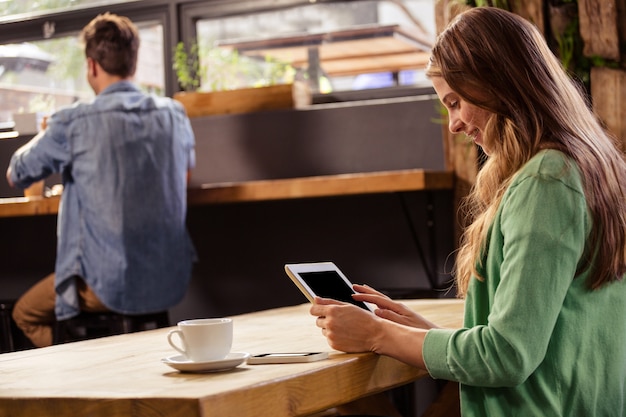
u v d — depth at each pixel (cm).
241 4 450
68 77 489
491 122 166
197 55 460
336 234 415
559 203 151
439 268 394
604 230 157
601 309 160
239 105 429
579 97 169
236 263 433
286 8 446
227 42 460
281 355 154
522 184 155
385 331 162
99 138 358
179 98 441
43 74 493
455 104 173
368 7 438
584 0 346
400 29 434
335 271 195
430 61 175
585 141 161
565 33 348
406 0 432
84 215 361
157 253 366
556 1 351
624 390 165
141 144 362
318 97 440
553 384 155
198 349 147
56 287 362
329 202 416
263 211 428
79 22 479
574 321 156
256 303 430
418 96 420
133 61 369
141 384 136
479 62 164
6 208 403
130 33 367
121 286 358
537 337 148
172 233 371
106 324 364
